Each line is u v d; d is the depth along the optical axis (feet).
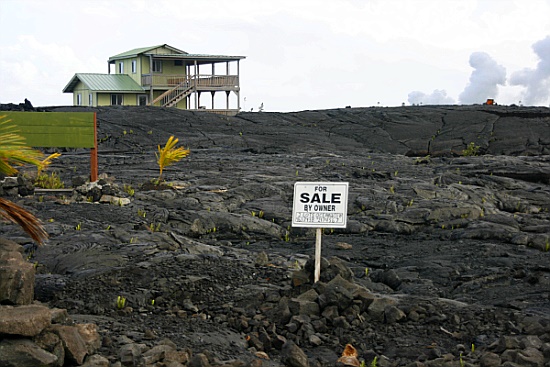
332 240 47.83
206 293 28.94
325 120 126.82
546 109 127.44
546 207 61.98
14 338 18.84
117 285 29.40
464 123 121.70
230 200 57.62
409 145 114.11
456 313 26.91
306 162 84.28
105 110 121.60
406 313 26.94
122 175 70.18
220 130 114.83
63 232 40.96
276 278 31.32
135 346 21.26
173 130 112.37
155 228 46.80
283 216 53.93
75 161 83.25
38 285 29.17
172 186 61.67
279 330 25.80
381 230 51.13
